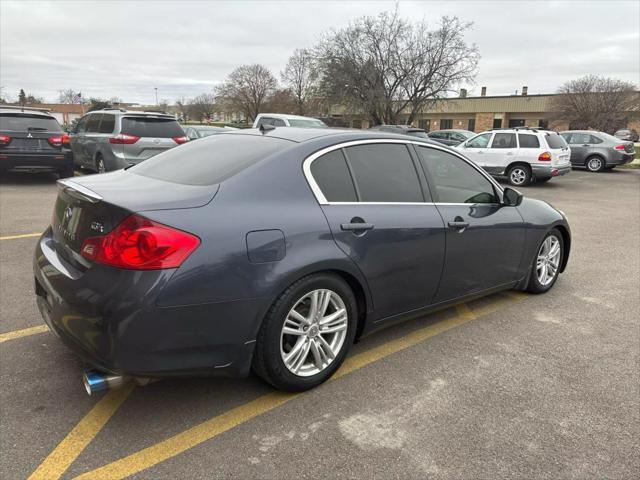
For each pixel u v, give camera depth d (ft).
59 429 8.43
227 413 9.06
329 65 109.50
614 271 19.13
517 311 14.57
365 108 107.24
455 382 10.41
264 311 8.63
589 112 145.89
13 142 33.04
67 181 9.97
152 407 9.17
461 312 14.40
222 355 8.39
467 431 8.75
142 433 8.41
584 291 16.58
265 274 8.54
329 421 8.92
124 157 34.09
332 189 9.95
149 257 7.62
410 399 9.71
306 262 8.98
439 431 8.73
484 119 171.12
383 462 7.89
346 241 9.71
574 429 8.91
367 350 11.78
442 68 106.42
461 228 12.12
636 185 49.90
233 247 8.23
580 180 54.44
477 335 12.80
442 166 12.42
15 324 12.26
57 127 35.37
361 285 10.18
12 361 10.52
